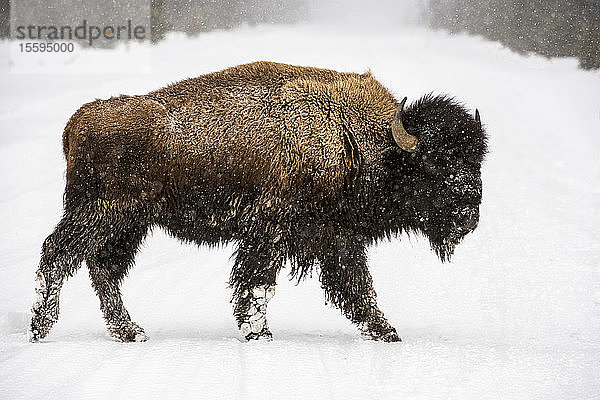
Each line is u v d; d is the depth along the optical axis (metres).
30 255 36.31
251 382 18.47
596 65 107.81
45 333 23.45
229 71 24.52
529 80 94.38
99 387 18.09
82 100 78.31
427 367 19.70
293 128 23.20
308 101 23.56
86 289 31.23
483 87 85.69
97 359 20.52
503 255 35.12
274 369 19.48
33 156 58.62
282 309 28.66
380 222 24.03
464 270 33.12
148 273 33.91
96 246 23.98
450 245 23.98
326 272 24.09
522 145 61.09
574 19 124.00
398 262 35.16
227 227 23.81
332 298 24.14
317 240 23.61
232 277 23.67
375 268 34.28
